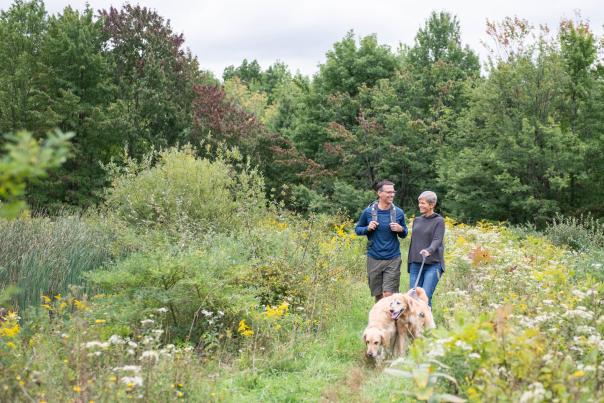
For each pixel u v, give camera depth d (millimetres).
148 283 6785
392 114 28438
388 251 7895
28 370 4207
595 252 10039
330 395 5168
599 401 3609
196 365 5207
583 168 22375
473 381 3809
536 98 23016
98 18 29719
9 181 2115
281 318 7109
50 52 26766
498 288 7688
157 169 13109
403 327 6223
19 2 28188
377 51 32469
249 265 7852
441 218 7500
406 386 5141
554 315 4992
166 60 30250
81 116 27250
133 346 4930
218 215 12555
